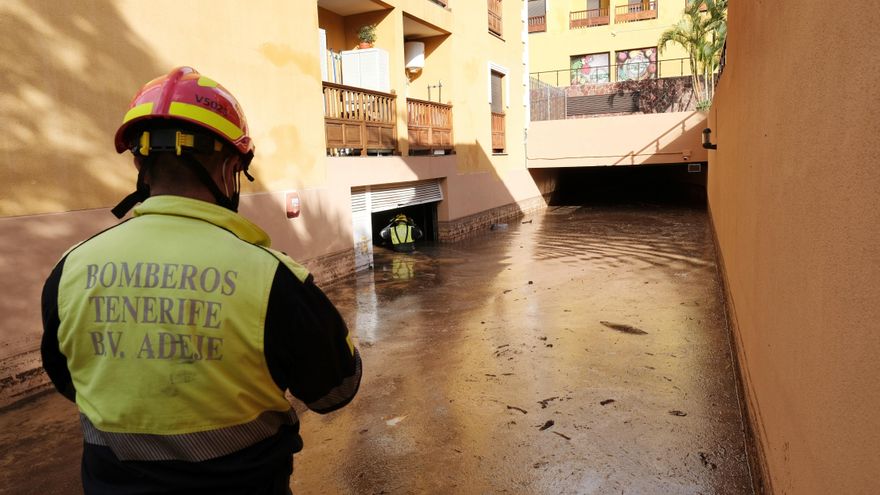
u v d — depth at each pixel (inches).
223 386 47.4
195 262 48.1
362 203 411.5
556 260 419.8
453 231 544.4
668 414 159.0
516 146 733.9
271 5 314.7
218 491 47.9
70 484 138.4
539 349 219.0
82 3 212.7
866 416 51.7
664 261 401.1
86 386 49.0
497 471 134.1
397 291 335.3
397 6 445.1
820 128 70.3
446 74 541.0
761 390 119.9
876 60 49.6
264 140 312.0
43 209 199.0
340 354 54.7
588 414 161.0
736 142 206.4
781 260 97.4
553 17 1106.1
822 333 67.6
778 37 105.2
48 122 200.4
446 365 206.1
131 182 231.8
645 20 1050.7
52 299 50.6
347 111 391.5
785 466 90.4
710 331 233.0
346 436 154.8
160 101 50.5
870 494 50.5
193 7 264.8
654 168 1053.8
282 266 50.6
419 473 135.0
